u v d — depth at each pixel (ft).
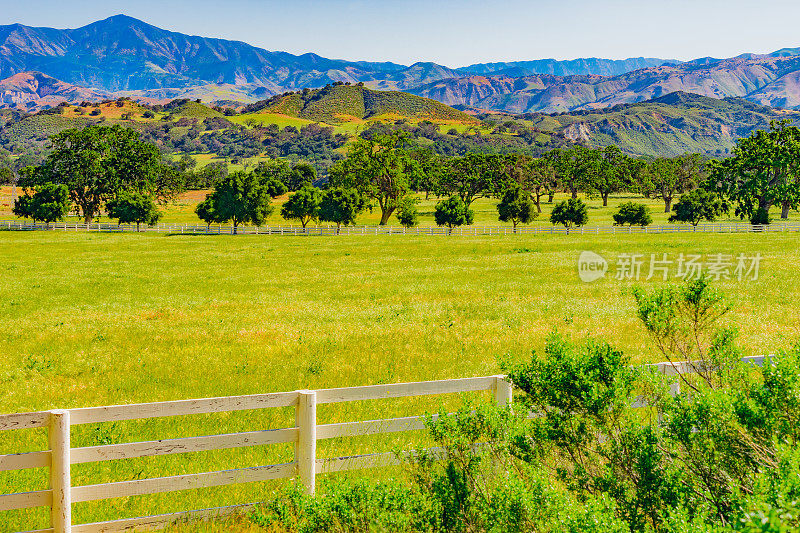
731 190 286.25
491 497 15.84
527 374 18.33
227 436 22.09
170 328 73.31
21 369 52.75
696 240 189.47
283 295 100.68
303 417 22.67
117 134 338.95
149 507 24.25
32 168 321.93
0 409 41.04
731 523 12.84
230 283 115.34
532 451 17.13
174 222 324.80
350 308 87.51
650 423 16.98
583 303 88.12
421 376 49.29
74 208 330.54
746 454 15.26
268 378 49.21
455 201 263.29
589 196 445.37
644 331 65.51
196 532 21.44
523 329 69.72
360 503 16.25
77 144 324.80
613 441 16.62
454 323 74.43
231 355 58.39
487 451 17.42
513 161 422.00
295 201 268.62
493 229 249.55
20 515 23.49
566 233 233.55
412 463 19.06
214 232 259.39
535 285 107.24
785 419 14.96
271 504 20.13
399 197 329.11
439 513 16.24
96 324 76.18
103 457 20.75
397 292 102.53
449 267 136.15
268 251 178.09
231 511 22.67
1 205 413.18
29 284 113.70
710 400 15.78
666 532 14.26
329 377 49.37
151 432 34.30
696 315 20.15
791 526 10.23
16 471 28.02
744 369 18.54
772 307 78.07
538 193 426.92
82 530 20.66
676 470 15.52
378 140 337.31
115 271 133.90
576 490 16.33
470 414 18.01
